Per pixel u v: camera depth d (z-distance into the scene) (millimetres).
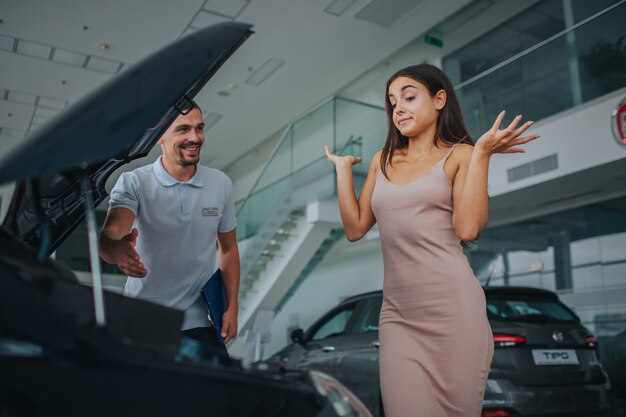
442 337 1192
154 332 664
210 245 1871
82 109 631
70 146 610
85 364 593
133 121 712
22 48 8492
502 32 9242
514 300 3498
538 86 6793
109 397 708
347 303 4141
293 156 8727
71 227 1238
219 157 14828
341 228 8641
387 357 1247
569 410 3113
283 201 8750
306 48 9141
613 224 7219
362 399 3590
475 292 1229
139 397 727
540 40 8617
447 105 1367
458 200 1235
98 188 1291
